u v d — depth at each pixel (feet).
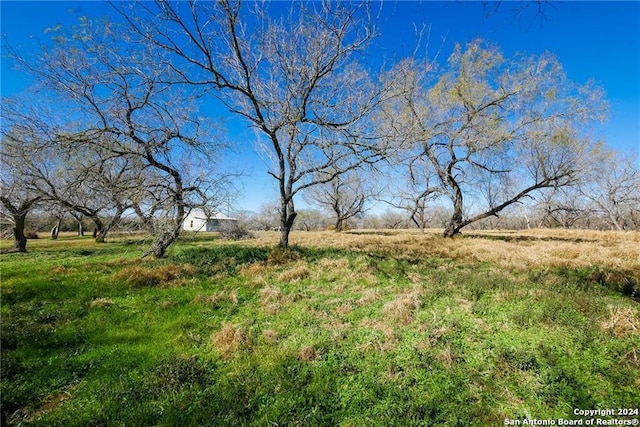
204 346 16.21
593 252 39.65
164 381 12.89
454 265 34.35
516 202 64.69
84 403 11.91
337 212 130.41
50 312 20.61
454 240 60.34
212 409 11.37
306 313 20.26
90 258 46.57
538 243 54.34
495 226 192.95
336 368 13.82
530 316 17.99
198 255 40.04
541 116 55.57
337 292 24.79
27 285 25.96
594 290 22.63
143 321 19.44
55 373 13.75
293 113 36.11
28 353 15.15
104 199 44.47
